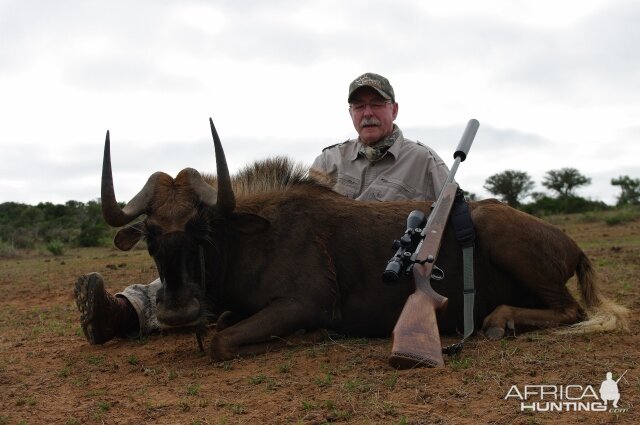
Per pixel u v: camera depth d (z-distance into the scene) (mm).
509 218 6488
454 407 4219
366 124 8016
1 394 5258
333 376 5066
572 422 3916
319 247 6410
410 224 5727
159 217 5781
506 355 5324
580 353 5363
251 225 6164
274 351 6008
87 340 7273
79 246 31203
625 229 26266
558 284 6547
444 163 8102
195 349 6566
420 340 5039
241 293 6355
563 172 66938
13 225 40688
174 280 5684
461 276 6488
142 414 4527
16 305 11039
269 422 4203
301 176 6910
